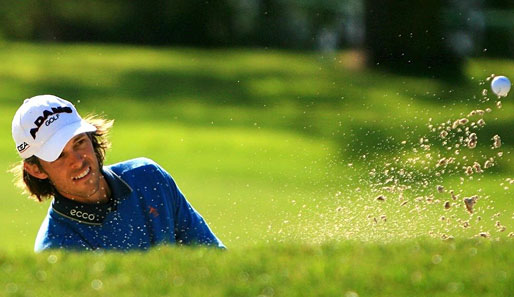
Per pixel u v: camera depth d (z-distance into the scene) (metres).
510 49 103.00
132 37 133.25
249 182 55.12
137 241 18.25
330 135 70.19
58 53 112.94
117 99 87.06
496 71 91.88
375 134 68.69
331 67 97.69
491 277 13.78
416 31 94.19
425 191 39.84
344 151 64.25
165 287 13.80
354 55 99.62
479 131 62.66
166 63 105.25
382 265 14.45
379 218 21.72
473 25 101.56
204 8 129.75
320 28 121.56
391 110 77.12
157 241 18.36
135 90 90.69
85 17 134.88
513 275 13.84
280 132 72.25
